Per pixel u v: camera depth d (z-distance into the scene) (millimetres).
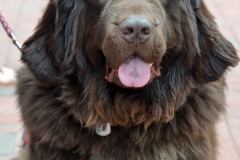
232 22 7727
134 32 2754
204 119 3359
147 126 3227
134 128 3273
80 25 3178
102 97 3205
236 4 8680
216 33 3354
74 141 3254
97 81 3199
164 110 3229
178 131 3289
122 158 3285
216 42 3326
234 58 3422
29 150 3461
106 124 3248
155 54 2889
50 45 3258
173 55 3199
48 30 3295
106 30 2922
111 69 3088
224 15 8070
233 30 7371
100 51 3133
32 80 3426
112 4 2975
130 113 3221
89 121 3189
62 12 3227
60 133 3254
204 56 3318
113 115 3244
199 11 3307
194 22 3270
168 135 3275
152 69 3070
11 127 5059
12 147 4766
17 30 7297
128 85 2922
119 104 3211
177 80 3250
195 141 3352
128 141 3277
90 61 3201
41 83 3287
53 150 3301
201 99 3387
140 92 3182
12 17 7824
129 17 2762
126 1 2902
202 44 3324
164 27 3016
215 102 3455
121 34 2799
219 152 4293
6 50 6625
